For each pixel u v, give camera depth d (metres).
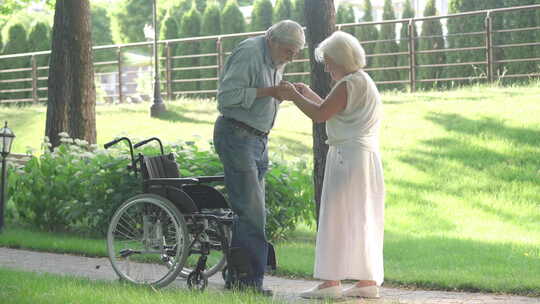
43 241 15.74
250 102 9.82
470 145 23.28
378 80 37.25
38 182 18.09
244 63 9.84
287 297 10.33
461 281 11.07
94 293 9.31
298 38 9.96
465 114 25.44
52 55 21.31
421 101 27.69
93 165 17.44
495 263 12.90
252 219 10.09
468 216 19.58
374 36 37.78
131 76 69.31
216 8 41.88
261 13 41.25
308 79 38.72
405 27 36.75
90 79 21.36
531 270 11.99
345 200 10.02
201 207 11.14
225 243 10.36
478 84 29.56
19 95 46.97
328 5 15.84
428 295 10.52
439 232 18.34
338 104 9.87
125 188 16.77
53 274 11.41
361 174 9.98
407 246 15.24
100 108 35.41
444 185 21.45
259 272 10.18
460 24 35.47
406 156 23.38
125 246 11.88
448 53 35.81
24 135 33.16
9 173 18.75
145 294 9.41
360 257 10.03
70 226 18.33
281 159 18.11
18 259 14.01
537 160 21.80
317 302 9.68
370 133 10.07
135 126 31.20
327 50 9.95
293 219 17.66
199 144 28.05
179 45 42.62
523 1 33.91
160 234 10.86
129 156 16.88
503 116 24.61
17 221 19.30
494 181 21.27
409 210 20.22
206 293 9.52
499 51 34.78
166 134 29.62
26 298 8.97
